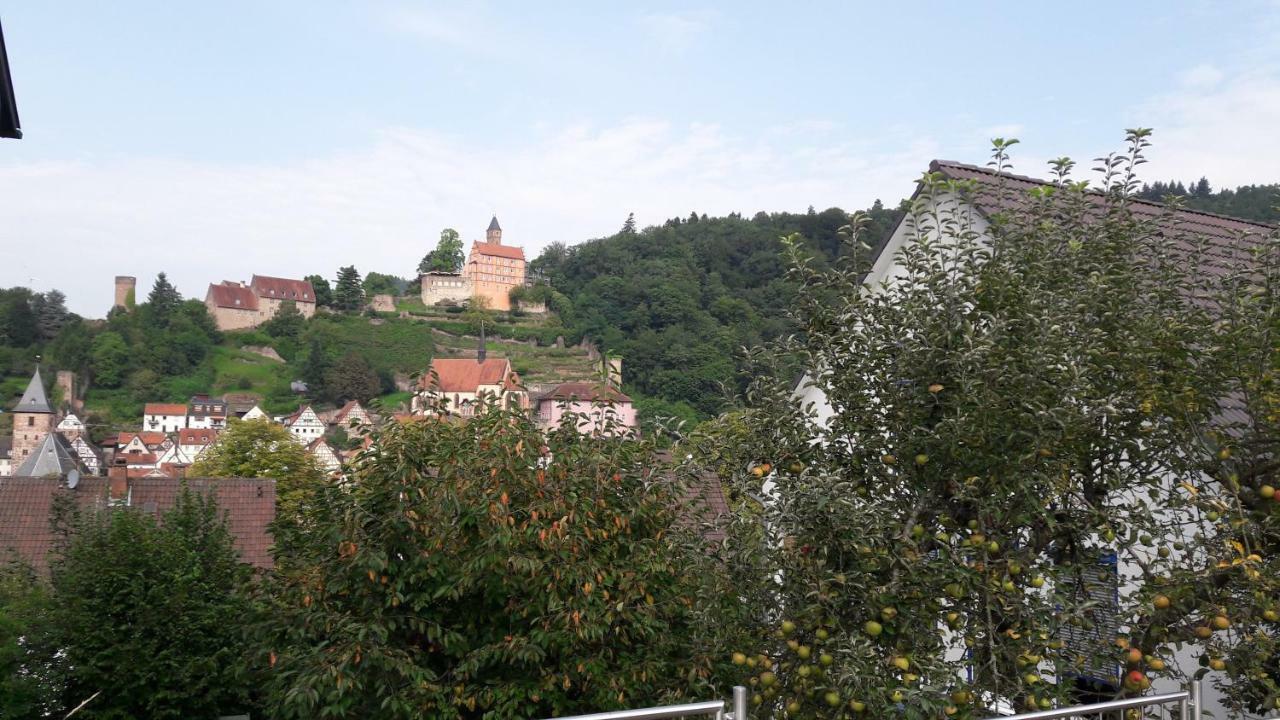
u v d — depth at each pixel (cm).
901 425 749
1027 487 661
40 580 2695
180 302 19225
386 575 921
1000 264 761
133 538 2114
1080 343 675
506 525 876
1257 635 651
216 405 16162
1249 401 734
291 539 1052
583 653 935
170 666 2027
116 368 16725
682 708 511
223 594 2134
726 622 734
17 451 13562
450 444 936
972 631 695
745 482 742
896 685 644
